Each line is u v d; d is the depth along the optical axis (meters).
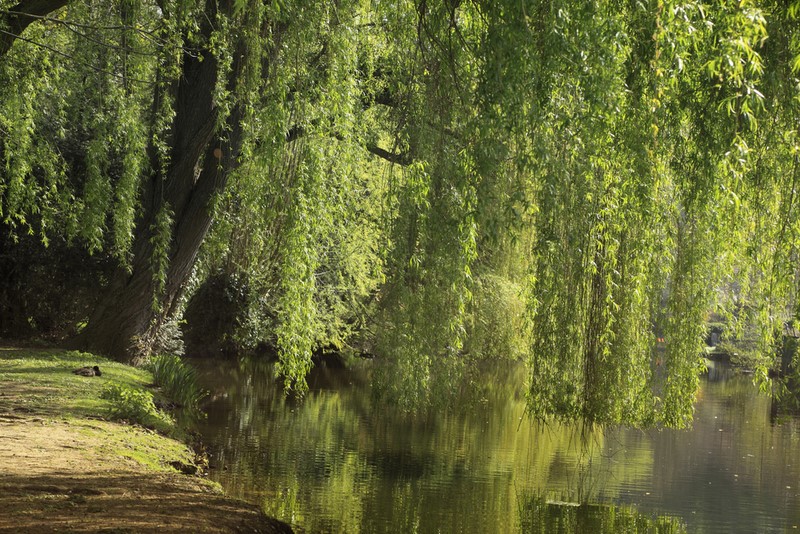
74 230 15.40
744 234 8.51
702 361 10.23
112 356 17.77
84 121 19.50
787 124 7.10
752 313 8.82
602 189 8.16
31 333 22.02
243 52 10.48
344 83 9.46
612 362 9.20
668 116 7.71
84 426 10.05
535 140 6.71
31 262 21.31
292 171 9.85
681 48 6.48
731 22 5.73
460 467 12.05
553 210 7.54
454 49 8.26
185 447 11.21
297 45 9.23
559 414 9.08
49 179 15.61
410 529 8.55
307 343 9.38
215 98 11.48
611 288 8.89
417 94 10.51
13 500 6.03
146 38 12.28
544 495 10.60
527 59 6.39
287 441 13.26
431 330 12.02
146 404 12.30
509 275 20.58
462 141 8.70
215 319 26.19
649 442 15.22
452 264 10.48
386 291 12.98
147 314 18.02
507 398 21.28
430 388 12.78
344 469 11.38
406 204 11.62
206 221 17.88
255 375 23.50
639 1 6.14
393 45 10.71
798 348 8.11
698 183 7.68
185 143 17.42
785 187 7.62
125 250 15.53
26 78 13.71
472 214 6.75
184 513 6.63
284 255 9.15
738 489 11.55
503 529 8.91
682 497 10.94
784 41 6.72
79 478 7.26
